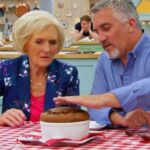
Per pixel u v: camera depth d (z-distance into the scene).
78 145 1.37
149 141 1.39
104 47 1.90
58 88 2.08
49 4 6.92
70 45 5.58
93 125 1.67
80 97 1.49
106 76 2.04
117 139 1.45
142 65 1.92
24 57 2.12
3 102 2.11
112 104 1.50
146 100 1.53
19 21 1.99
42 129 1.44
